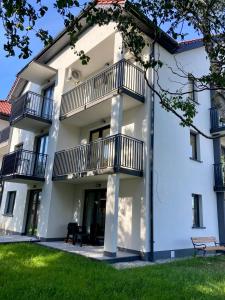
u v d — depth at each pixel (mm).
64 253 9242
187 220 11016
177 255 10195
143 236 9367
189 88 12734
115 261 8609
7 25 4719
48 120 13938
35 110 14297
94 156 10461
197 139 12773
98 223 11805
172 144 11016
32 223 14211
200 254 11180
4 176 13641
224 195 12914
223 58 6043
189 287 5949
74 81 14258
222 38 5898
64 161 12266
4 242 11297
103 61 13406
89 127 13617
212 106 13695
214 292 5684
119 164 9250
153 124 10281
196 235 11273
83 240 11766
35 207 14344
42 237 12234
